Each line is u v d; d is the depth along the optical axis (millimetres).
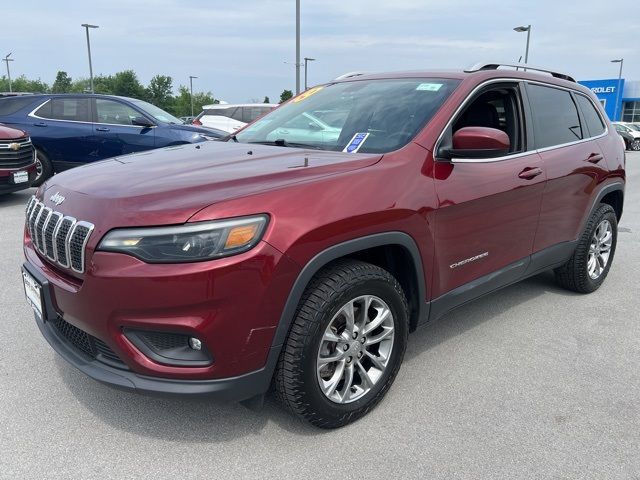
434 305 3051
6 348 3396
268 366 2369
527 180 3529
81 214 2369
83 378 3074
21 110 8977
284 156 2912
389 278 2684
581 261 4441
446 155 2986
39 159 9016
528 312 4273
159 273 2143
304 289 2367
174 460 2434
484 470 2408
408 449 2539
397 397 2986
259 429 2664
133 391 2305
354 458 2469
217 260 2168
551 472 2406
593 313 4277
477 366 3361
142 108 9469
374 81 3730
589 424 2770
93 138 9141
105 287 2213
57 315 2578
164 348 2293
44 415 2725
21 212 7441
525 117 3703
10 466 2357
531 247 3770
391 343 2797
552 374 3281
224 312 2203
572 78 4535
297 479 2330
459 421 2770
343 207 2465
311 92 4043
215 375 2279
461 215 3049
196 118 17234
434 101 3201
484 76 3438
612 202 4953
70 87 86938
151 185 2441
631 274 5352
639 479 2377
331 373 2621
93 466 2377
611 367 3389
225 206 2225
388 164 2775
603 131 4629
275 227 2266
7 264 5059
